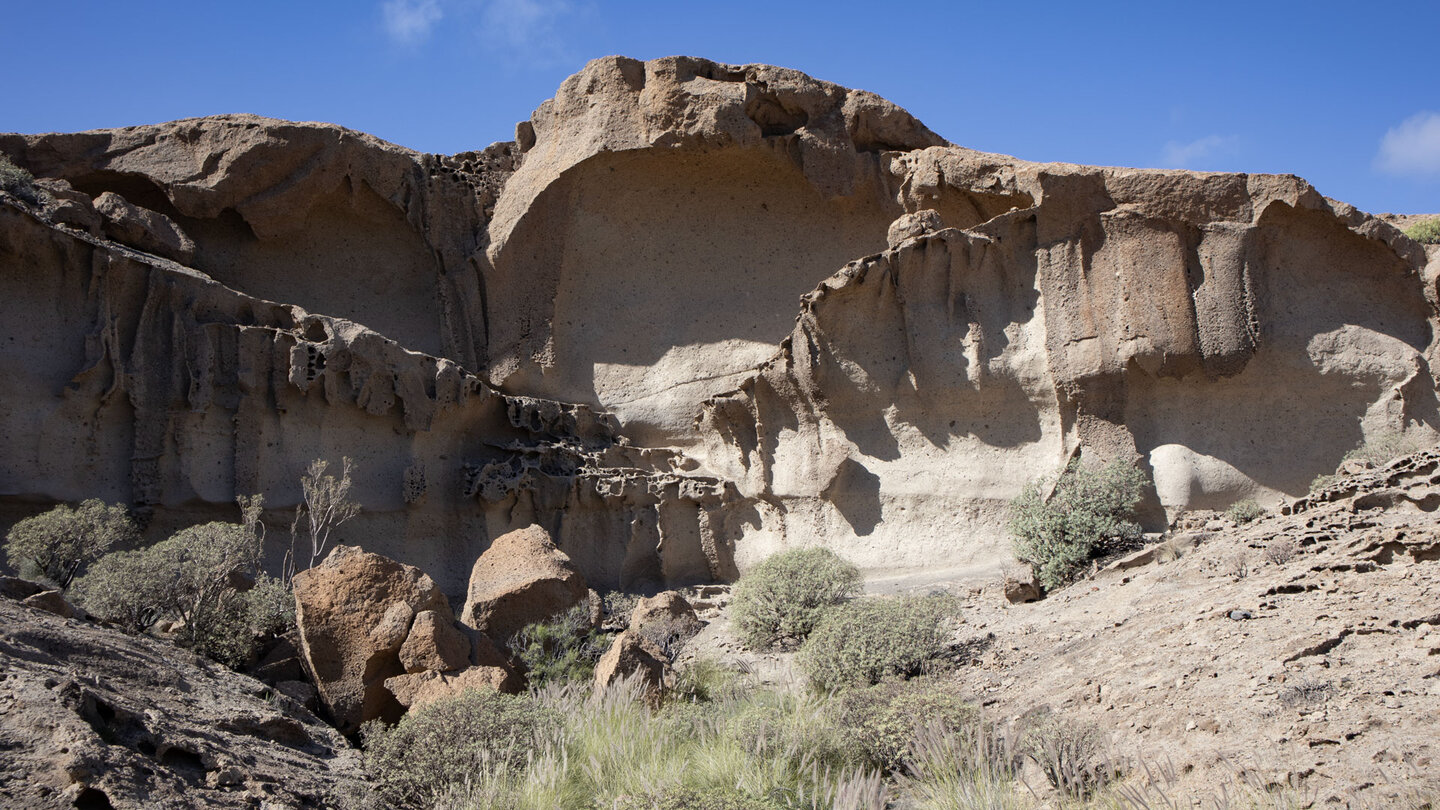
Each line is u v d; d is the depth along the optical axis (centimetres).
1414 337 1727
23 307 1639
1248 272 1720
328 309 2055
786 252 2097
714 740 913
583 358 2091
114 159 1962
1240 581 1083
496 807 795
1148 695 846
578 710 988
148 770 697
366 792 853
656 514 1930
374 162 2030
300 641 1141
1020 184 1819
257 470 1722
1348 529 1148
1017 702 937
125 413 1683
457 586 1859
